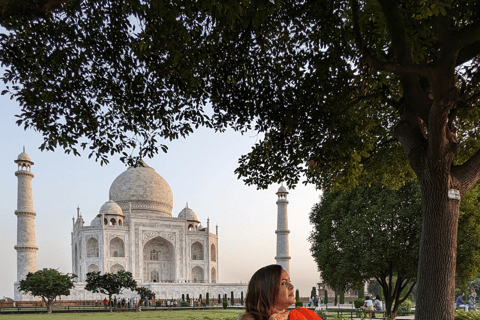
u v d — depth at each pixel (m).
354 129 16.00
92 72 14.97
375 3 12.41
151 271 105.94
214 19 12.94
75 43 13.70
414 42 11.25
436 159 11.59
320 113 15.34
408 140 13.01
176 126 16.84
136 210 110.19
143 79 15.26
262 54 15.63
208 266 107.94
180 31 11.07
